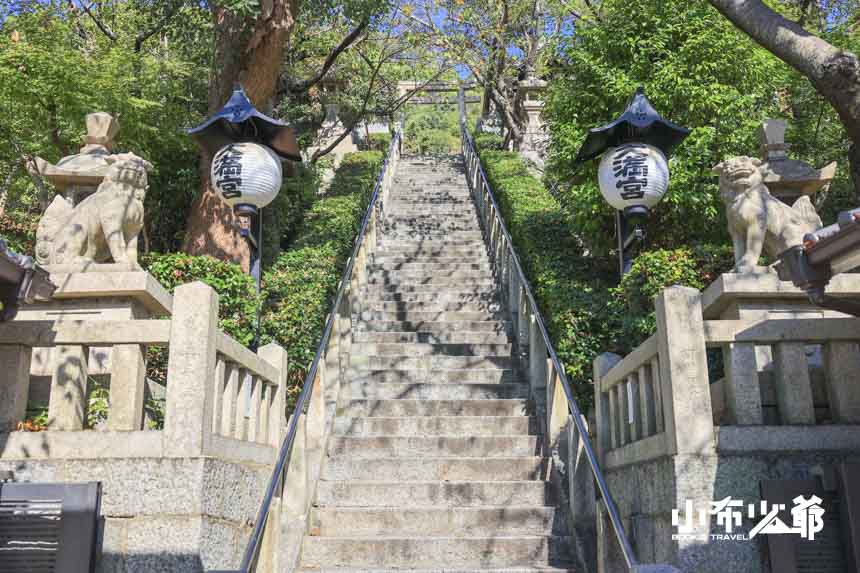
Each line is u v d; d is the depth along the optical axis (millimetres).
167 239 10453
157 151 9773
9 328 3783
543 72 12297
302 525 5109
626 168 4992
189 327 3643
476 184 15586
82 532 3291
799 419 3734
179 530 3396
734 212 4500
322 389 6203
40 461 3510
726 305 4395
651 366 4137
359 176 16750
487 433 6652
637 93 5254
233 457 4035
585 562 4953
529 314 8039
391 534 5406
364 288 9938
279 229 11352
